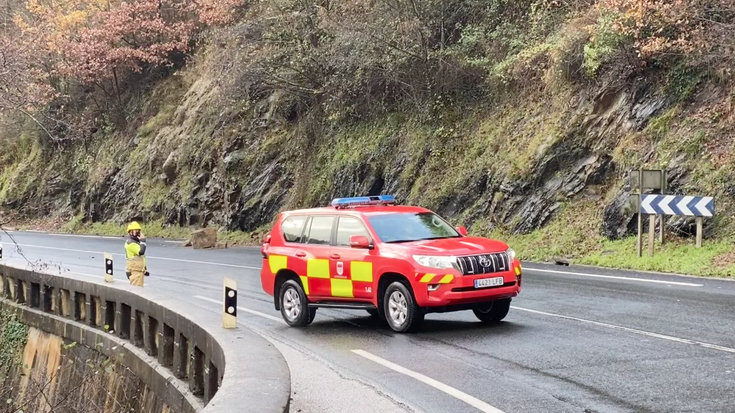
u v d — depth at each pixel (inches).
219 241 1268.5
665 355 329.1
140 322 444.1
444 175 971.9
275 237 496.7
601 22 818.8
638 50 797.2
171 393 359.6
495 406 263.9
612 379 292.2
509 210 860.6
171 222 1499.8
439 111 1037.2
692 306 450.3
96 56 1823.3
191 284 706.8
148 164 1646.2
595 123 837.8
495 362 334.0
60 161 1967.3
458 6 1091.3
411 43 1068.5
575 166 832.3
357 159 1121.4
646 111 793.6
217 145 1435.8
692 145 728.3
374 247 432.1
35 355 580.7
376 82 1146.7
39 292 608.7
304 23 1254.3
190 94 1670.8
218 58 1393.9
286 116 1357.0
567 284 574.2
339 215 463.2
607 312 445.7
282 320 498.9
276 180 1285.7
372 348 384.2
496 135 941.2
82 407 466.6
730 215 666.8
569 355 339.6
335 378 323.0
